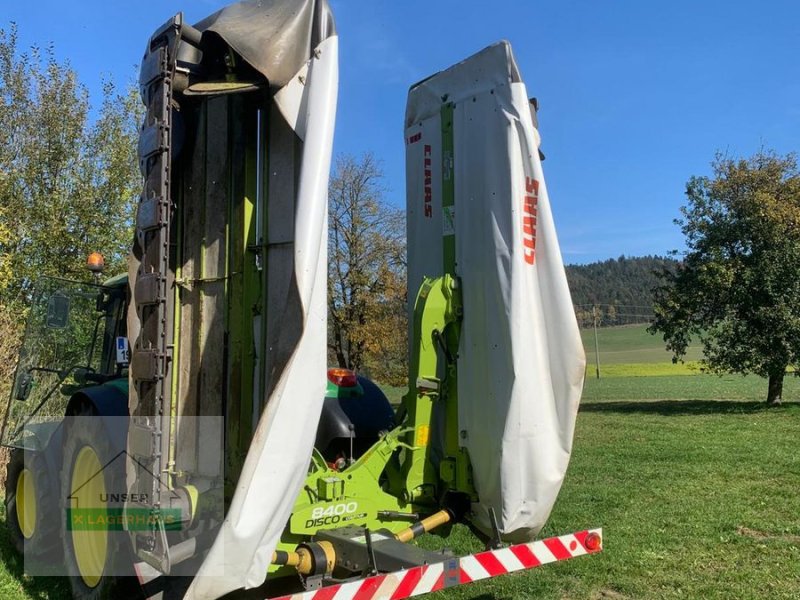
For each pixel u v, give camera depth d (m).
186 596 2.59
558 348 3.73
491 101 3.87
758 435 12.02
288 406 2.75
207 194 3.61
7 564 4.91
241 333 3.38
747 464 8.99
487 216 3.81
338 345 18.73
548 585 4.59
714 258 18.41
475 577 3.27
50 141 14.36
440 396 4.04
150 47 3.28
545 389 3.74
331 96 3.03
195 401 3.55
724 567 4.93
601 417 16.39
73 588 4.01
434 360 3.96
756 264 17.98
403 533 3.60
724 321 18.83
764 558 5.12
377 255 18.42
